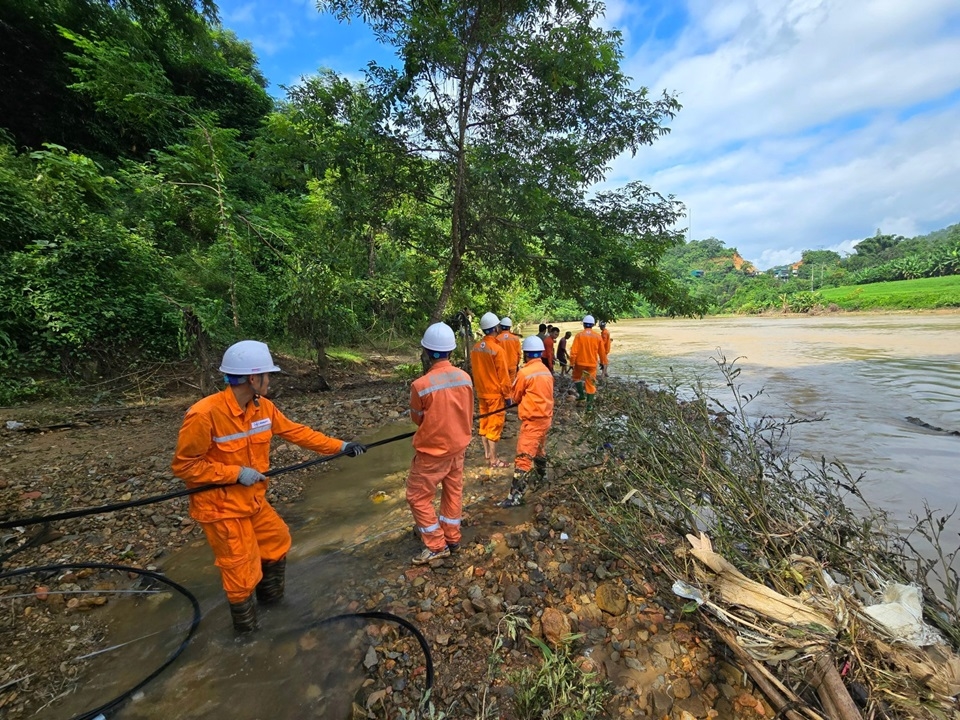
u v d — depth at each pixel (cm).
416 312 1440
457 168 909
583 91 869
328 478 529
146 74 1277
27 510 424
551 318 3834
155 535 399
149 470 509
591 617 292
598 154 951
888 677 211
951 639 240
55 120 1283
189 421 244
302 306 950
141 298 878
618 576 322
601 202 989
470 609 298
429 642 272
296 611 302
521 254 937
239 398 262
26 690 246
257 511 276
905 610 235
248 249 1092
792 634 233
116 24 1366
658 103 909
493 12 850
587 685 234
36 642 279
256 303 1091
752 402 912
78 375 794
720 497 339
